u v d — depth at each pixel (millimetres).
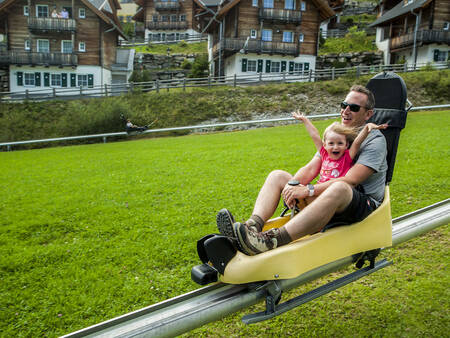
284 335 3346
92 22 35344
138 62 41469
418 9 33906
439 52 34250
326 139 3035
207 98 25641
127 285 4371
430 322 3299
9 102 25938
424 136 12094
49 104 25656
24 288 4469
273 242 2541
